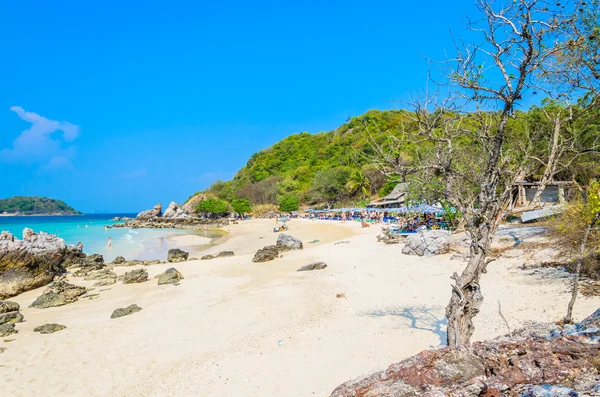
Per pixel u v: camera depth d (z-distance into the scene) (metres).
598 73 6.80
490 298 12.24
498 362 3.17
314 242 39.19
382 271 19.28
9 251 24.52
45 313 16.92
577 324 3.78
